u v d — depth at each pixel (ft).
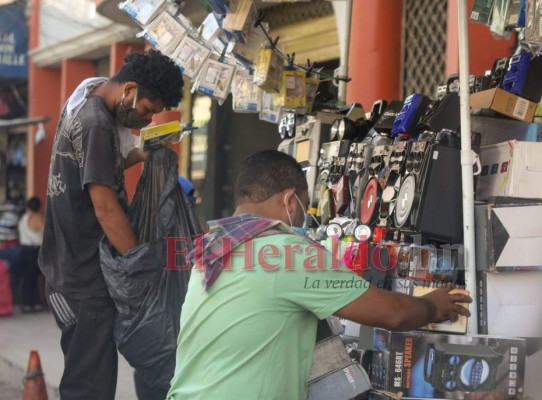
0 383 24.93
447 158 10.71
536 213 10.16
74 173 11.90
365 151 12.64
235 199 8.87
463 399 9.24
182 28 14.46
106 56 40.75
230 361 8.04
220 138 33.24
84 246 12.14
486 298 10.21
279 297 8.03
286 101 14.60
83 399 12.28
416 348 9.28
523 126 11.91
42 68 45.52
